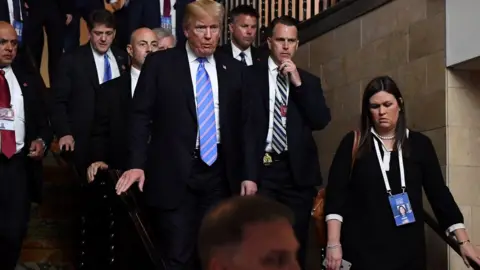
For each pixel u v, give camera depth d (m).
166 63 4.71
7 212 5.78
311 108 5.23
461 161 5.95
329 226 4.79
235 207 1.58
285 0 8.67
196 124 4.66
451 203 4.81
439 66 6.05
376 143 4.80
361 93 7.22
